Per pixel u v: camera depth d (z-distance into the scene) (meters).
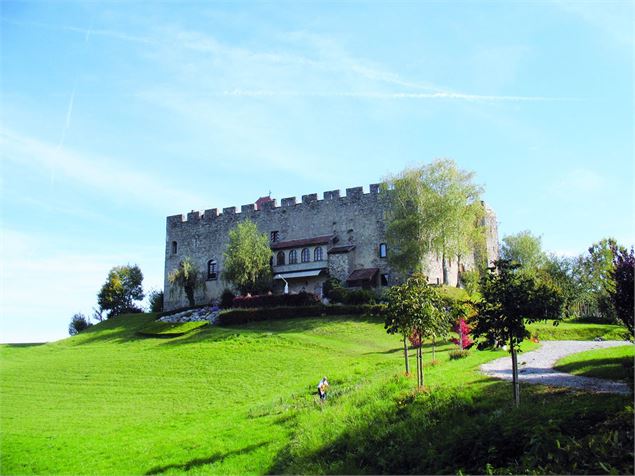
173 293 80.38
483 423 15.95
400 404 20.31
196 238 80.75
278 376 36.31
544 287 18.08
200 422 27.20
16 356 54.91
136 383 38.75
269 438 21.56
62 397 36.81
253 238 67.75
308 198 72.94
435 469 14.50
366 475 15.60
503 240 91.62
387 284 65.19
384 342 44.50
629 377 20.58
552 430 13.78
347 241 69.06
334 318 53.50
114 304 89.50
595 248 65.69
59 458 23.36
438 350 37.84
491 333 17.97
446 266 66.50
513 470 12.62
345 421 20.27
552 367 25.47
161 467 20.47
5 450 24.92
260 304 59.53
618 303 21.06
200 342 49.44
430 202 59.00
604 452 11.95
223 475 18.42
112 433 27.17
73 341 60.97
